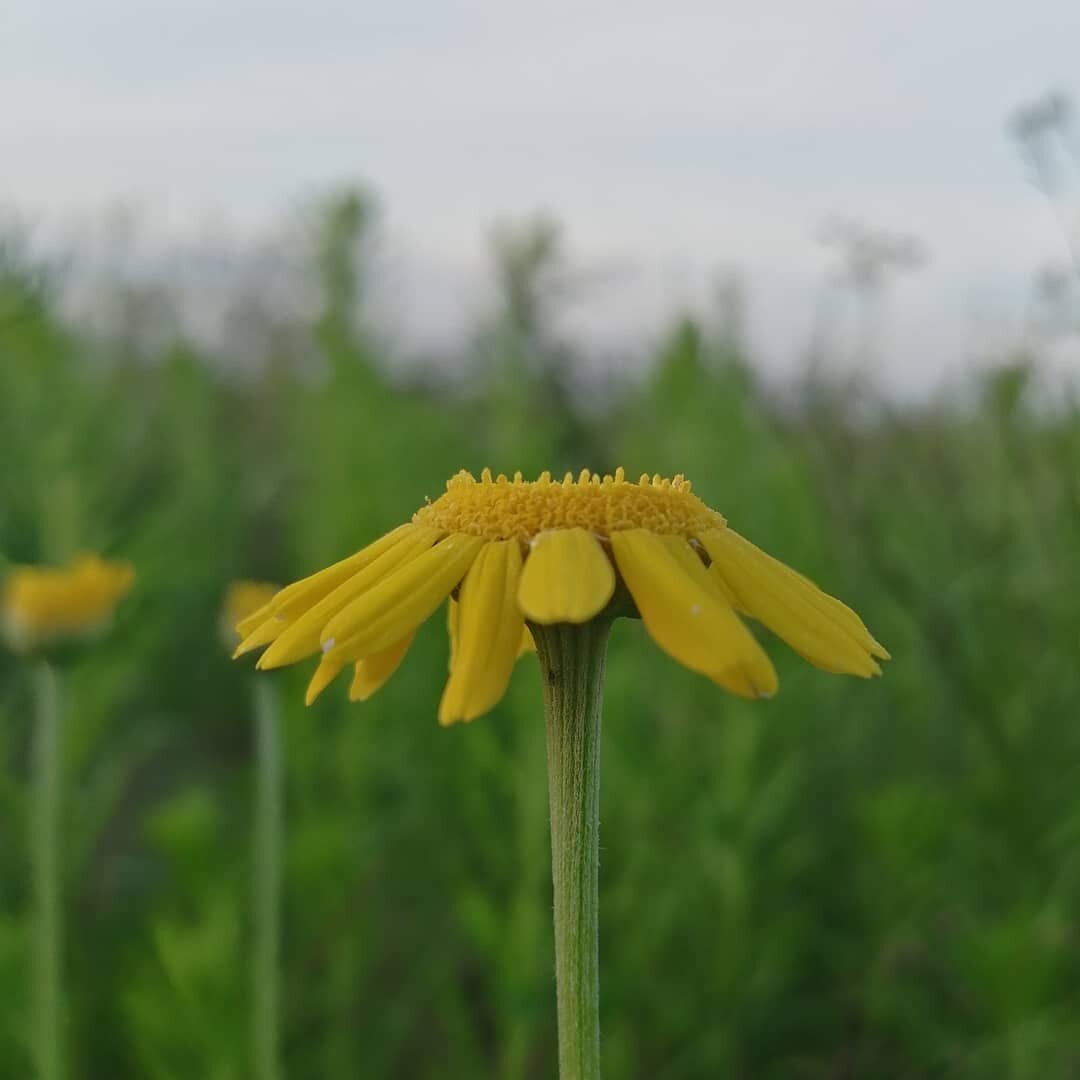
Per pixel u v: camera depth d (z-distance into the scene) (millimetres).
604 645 95
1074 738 202
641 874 215
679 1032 210
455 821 246
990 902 206
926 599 217
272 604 100
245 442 453
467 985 248
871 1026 215
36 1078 173
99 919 249
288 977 214
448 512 96
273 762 170
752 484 244
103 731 245
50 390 250
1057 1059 180
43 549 223
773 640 230
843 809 248
